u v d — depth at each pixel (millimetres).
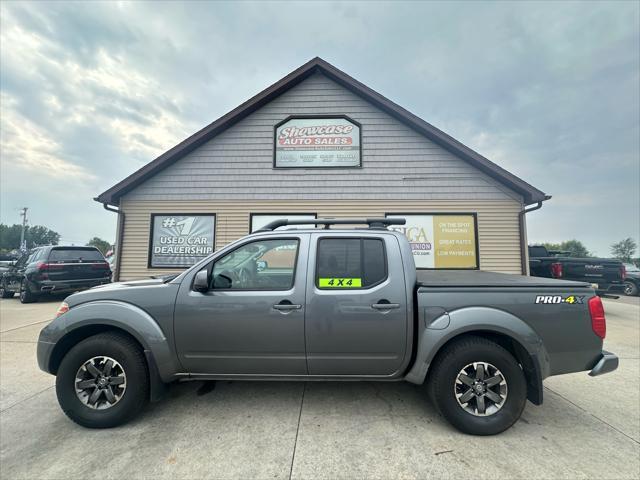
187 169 8289
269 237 2957
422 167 8086
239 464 2207
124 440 2486
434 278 3109
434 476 2090
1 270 12039
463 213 7934
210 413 2887
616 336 5734
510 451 2354
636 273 13234
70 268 9445
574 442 2473
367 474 2109
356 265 2838
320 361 2734
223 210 8195
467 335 2734
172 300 2783
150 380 2732
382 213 8047
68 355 2695
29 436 2547
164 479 2062
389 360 2721
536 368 2586
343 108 8328
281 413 2883
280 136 8312
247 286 2850
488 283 2744
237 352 2752
